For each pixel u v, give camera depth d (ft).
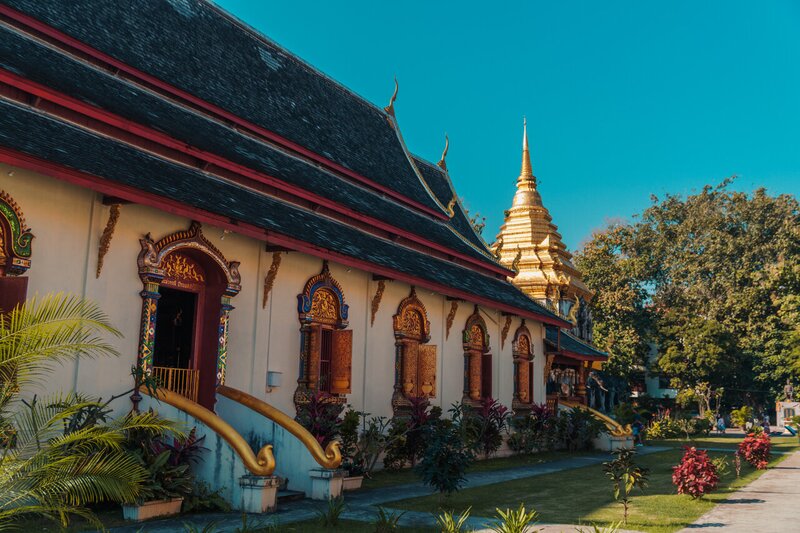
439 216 79.61
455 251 73.56
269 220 45.70
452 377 67.21
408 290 62.08
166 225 40.83
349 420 49.67
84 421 32.01
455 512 38.04
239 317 45.21
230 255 44.62
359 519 35.12
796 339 161.48
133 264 38.83
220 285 44.14
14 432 26.63
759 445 66.44
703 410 181.27
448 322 67.00
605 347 171.42
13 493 23.75
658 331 184.14
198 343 43.86
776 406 199.31
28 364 23.67
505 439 74.54
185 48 57.06
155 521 32.63
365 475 51.06
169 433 36.76
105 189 34.35
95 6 50.57
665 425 125.18
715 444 106.42
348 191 64.13
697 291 193.16
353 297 55.31
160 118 46.78
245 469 36.29
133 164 39.99
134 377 37.86
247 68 63.62
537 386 84.53
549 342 87.35
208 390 43.14
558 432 82.99
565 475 57.41
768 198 196.75
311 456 41.11
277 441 42.09
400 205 73.72
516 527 28.63
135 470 26.30
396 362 59.98
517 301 78.33
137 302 38.93
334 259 48.60
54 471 23.84
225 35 63.57
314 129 67.15
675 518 36.88
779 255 187.11
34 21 43.37
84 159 35.81
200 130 50.57
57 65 42.86
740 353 174.81
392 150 81.56
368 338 56.70
